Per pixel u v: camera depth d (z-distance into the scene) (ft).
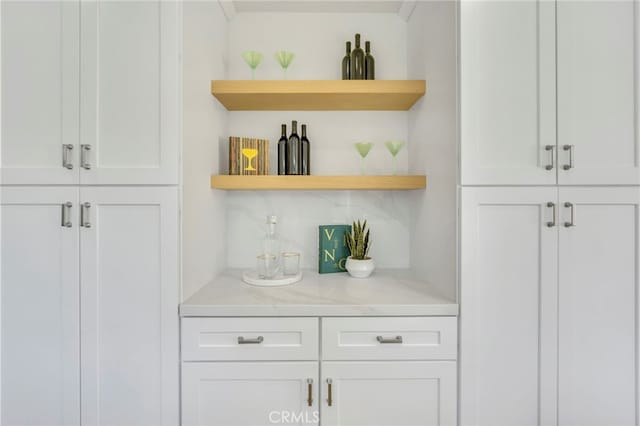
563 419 3.81
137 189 3.71
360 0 5.42
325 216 5.73
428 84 4.67
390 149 5.16
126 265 3.74
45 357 3.74
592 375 3.82
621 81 3.79
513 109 3.75
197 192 4.26
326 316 3.81
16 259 3.74
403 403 3.84
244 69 5.68
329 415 3.83
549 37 3.75
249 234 5.68
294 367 3.80
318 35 5.72
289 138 5.23
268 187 4.66
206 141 4.56
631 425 3.83
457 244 3.83
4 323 3.75
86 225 3.70
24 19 3.70
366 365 3.82
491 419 3.79
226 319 3.78
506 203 3.76
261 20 5.69
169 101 3.70
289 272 5.12
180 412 3.80
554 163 3.75
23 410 3.76
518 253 3.78
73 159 3.70
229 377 3.78
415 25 5.27
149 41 3.71
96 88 3.69
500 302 3.78
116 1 3.70
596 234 3.80
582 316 3.81
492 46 3.74
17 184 3.69
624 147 3.79
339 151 5.71
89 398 3.74
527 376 3.79
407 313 3.80
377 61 5.72
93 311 3.73
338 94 4.76
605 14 3.79
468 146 3.74
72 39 3.69
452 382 3.82
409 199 5.69
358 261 5.08
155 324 3.75
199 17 4.28
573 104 3.77
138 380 3.75
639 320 3.83
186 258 3.95
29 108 3.70
